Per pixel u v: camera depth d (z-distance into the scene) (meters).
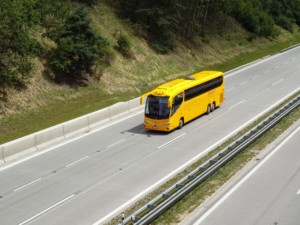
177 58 52.41
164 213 18.00
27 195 20.50
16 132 29.58
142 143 28.27
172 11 54.34
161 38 51.78
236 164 23.73
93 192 20.75
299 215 17.83
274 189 20.45
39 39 38.41
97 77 40.72
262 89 44.41
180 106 31.25
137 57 47.34
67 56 37.53
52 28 39.28
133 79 44.00
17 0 32.44
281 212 18.09
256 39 72.56
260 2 83.75
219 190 20.34
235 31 70.69
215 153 26.00
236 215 17.86
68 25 38.28
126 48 46.53
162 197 18.33
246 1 78.06
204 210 18.33
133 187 21.28
